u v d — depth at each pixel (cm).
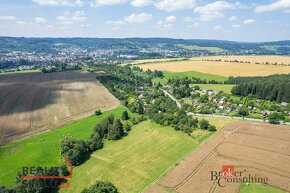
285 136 10962
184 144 10662
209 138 11006
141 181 8194
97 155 10038
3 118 13712
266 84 17462
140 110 15075
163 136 11544
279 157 9106
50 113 14800
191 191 7375
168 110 14688
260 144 10200
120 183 8131
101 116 14588
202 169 8469
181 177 8112
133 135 11856
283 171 8175
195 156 9431
